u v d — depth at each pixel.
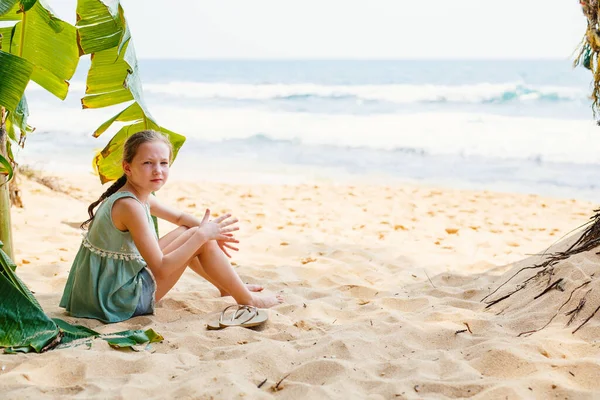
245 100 24.59
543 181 11.51
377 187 10.69
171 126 18.52
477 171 12.45
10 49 3.90
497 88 23.70
